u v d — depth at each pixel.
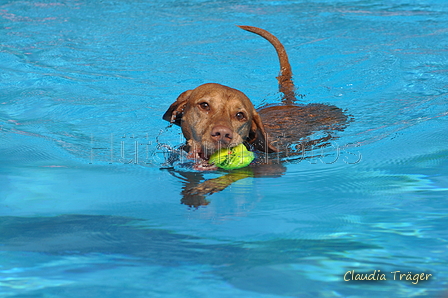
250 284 2.73
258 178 4.82
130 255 3.10
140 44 11.09
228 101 5.31
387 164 5.07
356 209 3.88
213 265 2.96
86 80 8.75
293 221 3.65
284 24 12.75
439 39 11.06
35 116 7.00
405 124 6.49
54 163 5.25
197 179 4.79
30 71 9.08
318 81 8.94
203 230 3.51
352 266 2.93
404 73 8.94
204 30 12.23
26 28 12.04
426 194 4.16
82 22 12.79
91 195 4.29
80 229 3.52
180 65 9.76
